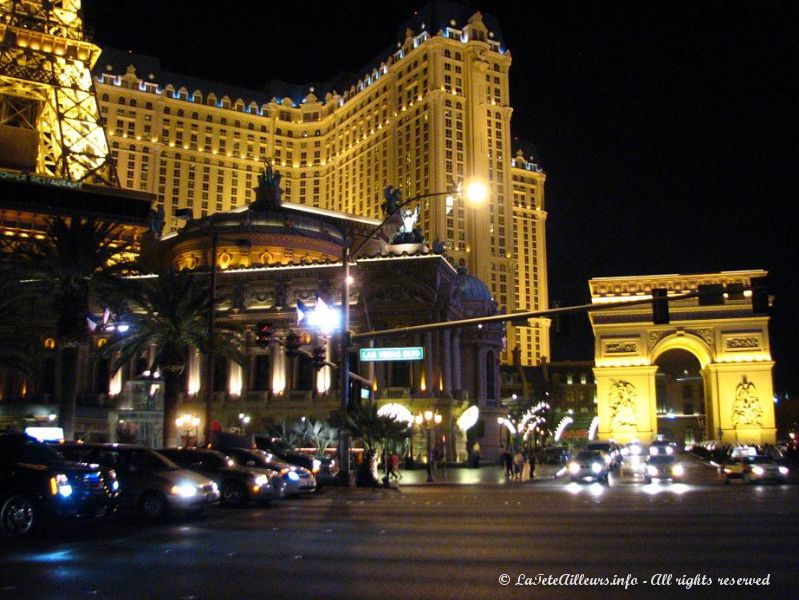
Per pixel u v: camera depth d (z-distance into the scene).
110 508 23.11
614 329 106.31
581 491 43.66
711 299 104.06
